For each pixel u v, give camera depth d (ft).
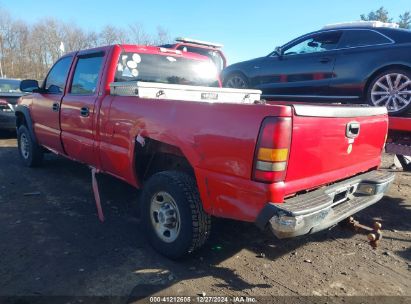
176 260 11.69
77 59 16.99
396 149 16.98
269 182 9.02
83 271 10.94
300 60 21.43
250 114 9.30
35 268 11.03
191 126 10.68
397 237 14.19
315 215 9.20
